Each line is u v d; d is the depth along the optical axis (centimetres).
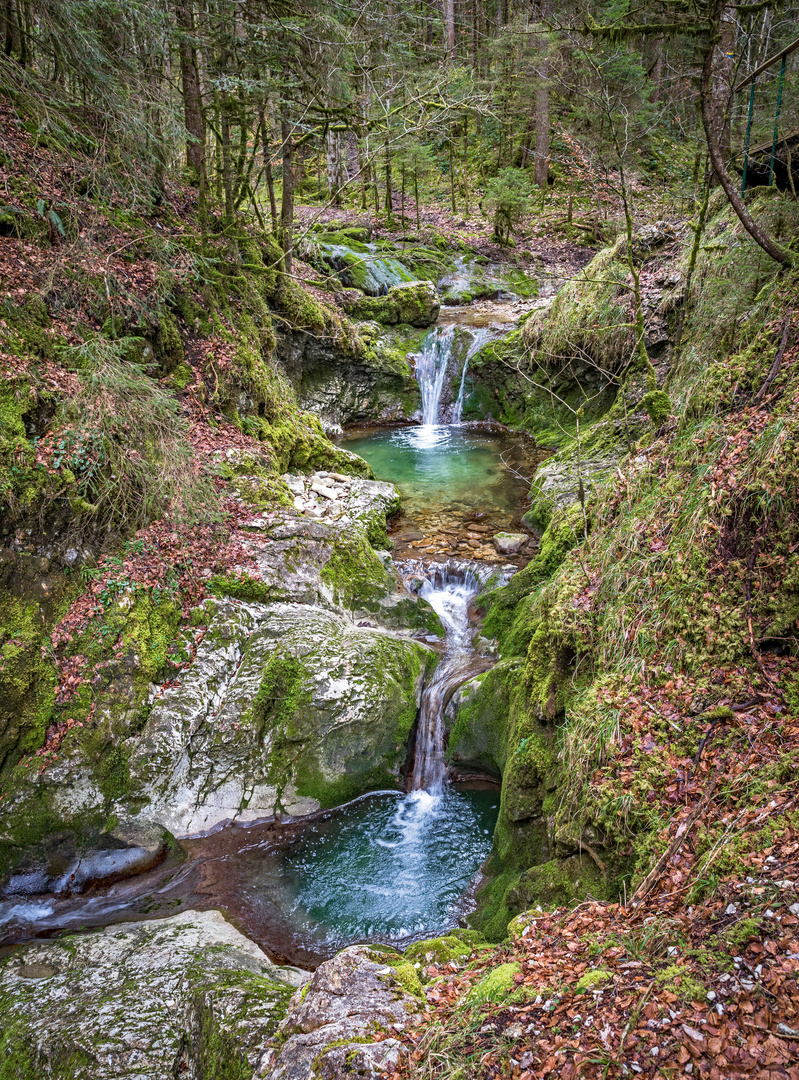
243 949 454
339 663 642
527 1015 277
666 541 487
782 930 260
